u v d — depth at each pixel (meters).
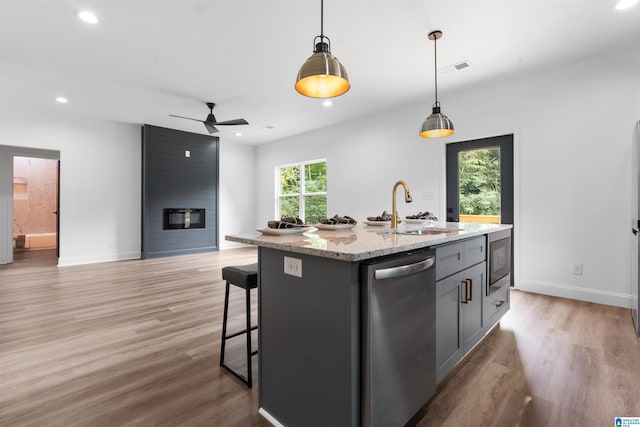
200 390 1.69
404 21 2.54
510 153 3.70
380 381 1.20
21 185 7.63
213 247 6.77
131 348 2.18
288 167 6.97
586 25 2.57
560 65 3.27
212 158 6.73
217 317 2.78
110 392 1.67
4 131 4.64
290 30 2.68
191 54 3.09
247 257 6.00
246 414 1.52
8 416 1.47
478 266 2.10
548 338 2.30
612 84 2.98
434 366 1.54
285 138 6.78
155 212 5.88
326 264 1.22
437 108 2.68
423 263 1.39
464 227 2.34
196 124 5.76
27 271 4.70
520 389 1.68
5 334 2.40
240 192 7.29
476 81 3.70
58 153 5.89
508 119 3.64
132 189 5.82
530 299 3.22
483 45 2.90
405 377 1.34
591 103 3.10
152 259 5.75
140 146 5.91
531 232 3.48
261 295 1.56
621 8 2.34
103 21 2.53
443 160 4.24
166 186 6.02
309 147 6.25
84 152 5.30
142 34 2.72
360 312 1.17
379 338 1.19
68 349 2.16
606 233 3.03
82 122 5.28
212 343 2.27
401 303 1.31
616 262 2.98
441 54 3.07
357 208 5.35
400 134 4.73
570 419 1.44
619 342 2.21
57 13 2.42
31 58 3.14
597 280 3.09
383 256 1.32
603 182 3.04
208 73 3.53
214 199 6.77
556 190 3.31
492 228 2.29
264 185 7.36
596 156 3.07
